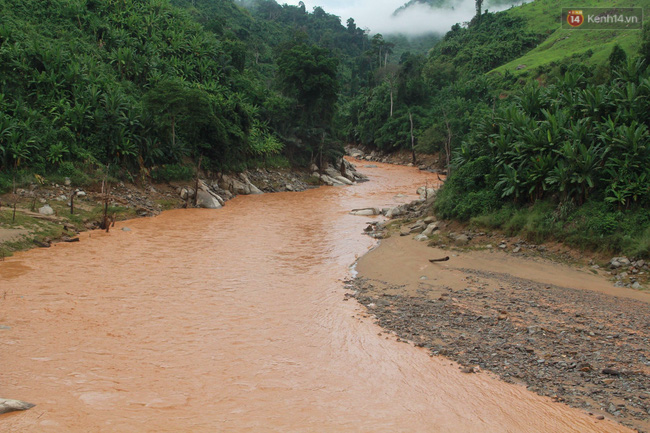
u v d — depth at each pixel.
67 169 33.25
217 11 123.88
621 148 21.31
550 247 21.52
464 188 27.11
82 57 45.47
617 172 21.12
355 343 12.51
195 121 42.88
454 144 73.44
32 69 38.03
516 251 22.02
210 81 55.88
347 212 37.69
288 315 14.73
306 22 181.75
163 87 40.94
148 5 63.81
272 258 22.70
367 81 123.31
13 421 8.26
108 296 16.19
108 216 29.47
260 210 38.38
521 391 9.86
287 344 12.41
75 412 8.69
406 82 96.19
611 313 14.47
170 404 9.16
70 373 10.38
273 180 53.22
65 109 36.38
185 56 59.06
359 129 101.06
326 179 59.16
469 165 27.06
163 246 24.62
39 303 15.17
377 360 11.46
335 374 10.71
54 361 10.98
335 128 70.25
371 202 43.66
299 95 62.03
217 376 10.48
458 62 120.50
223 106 48.78
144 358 11.33
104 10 58.50
